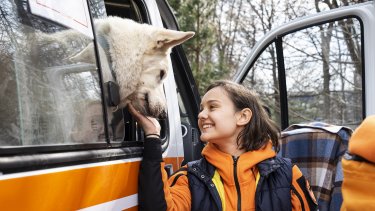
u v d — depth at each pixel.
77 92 2.07
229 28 21.69
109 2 3.50
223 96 2.54
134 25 2.98
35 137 1.73
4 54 1.71
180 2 16.80
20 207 1.50
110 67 2.67
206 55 18.30
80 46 2.17
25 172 1.54
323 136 3.10
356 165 1.65
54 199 1.67
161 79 3.05
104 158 2.06
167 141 3.21
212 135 2.50
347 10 4.12
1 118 1.61
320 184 3.02
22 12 1.82
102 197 1.99
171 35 2.97
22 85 1.76
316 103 4.65
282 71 4.84
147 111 2.93
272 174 2.40
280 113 4.91
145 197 2.27
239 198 2.35
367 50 3.87
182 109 4.43
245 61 5.06
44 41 1.93
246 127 2.52
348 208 1.66
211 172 2.43
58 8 2.03
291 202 2.38
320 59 4.56
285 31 4.74
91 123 2.12
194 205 2.37
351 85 4.32
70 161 1.80
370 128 1.62
